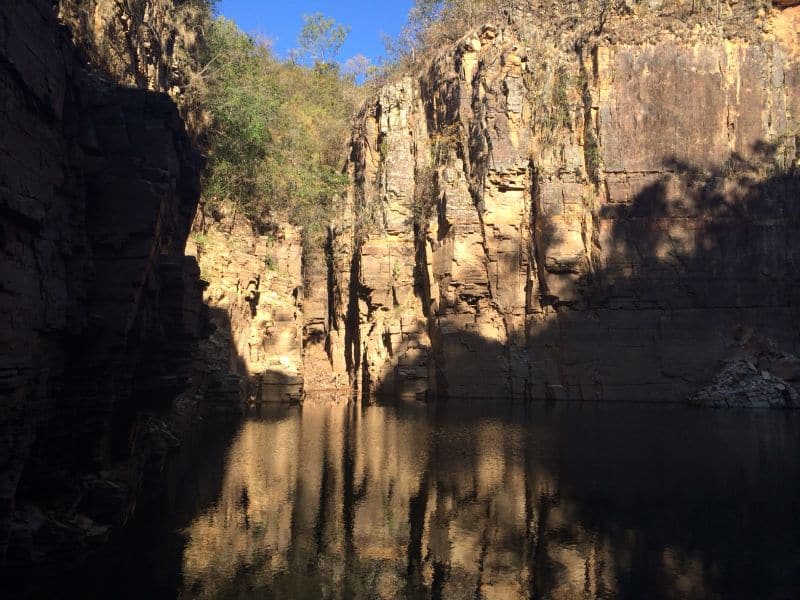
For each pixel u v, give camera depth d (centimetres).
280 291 4203
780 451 2339
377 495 1784
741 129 4450
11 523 1074
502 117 4672
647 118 4456
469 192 4791
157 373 1631
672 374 4181
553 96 4678
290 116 5388
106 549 1275
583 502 1708
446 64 5181
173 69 3509
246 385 3756
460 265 4628
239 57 4572
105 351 1269
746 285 4259
